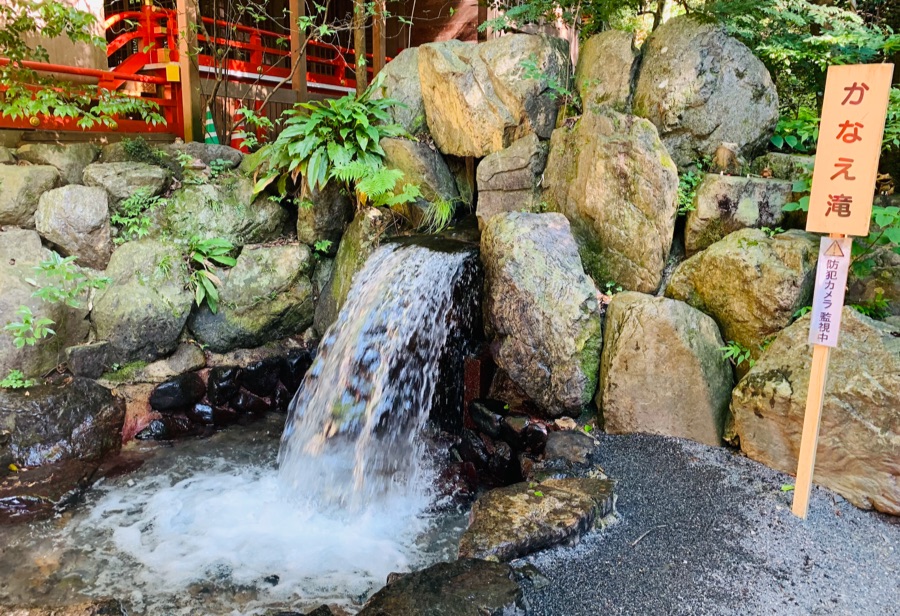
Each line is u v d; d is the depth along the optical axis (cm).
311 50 1117
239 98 846
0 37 574
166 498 491
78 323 582
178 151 676
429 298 541
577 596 311
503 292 481
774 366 419
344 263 660
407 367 539
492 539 339
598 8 705
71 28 627
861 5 632
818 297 336
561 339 471
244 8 854
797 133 576
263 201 681
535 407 513
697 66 537
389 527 456
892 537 351
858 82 312
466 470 507
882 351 378
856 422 373
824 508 376
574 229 564
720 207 498
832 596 308
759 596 309
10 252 568
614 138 525
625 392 470
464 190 698
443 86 651
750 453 430
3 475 489
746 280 453
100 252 607
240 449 576
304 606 371
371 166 643
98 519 459
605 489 389
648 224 508
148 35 802
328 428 549
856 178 317
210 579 396
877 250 450
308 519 468
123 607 366
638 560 338
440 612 286
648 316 460
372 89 696
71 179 628
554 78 621
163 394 595
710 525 365
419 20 1119
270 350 671
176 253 626
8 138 622
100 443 543
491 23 738
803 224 489
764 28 628
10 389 532
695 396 453
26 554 416
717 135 545
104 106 610
